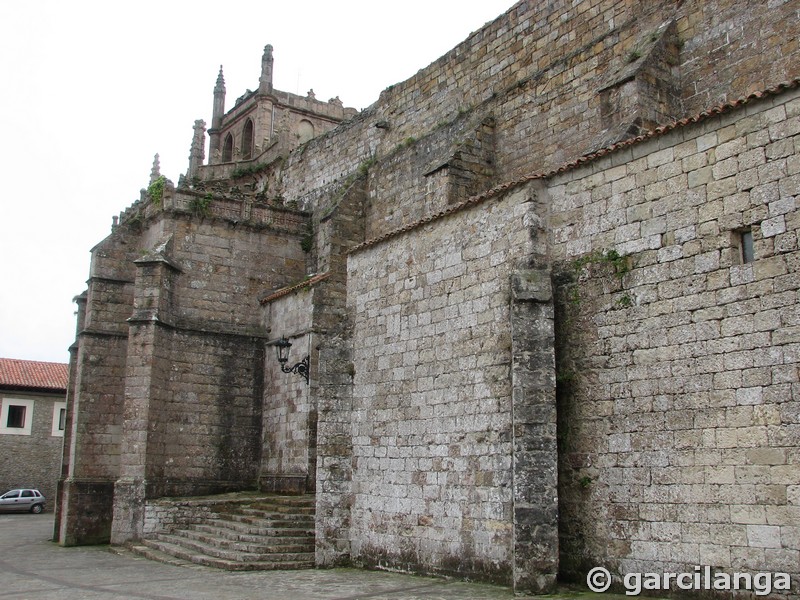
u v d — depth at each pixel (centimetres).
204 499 3019
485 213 1891
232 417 3419
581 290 1667
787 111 1354
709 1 2203
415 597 1556
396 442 2064
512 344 1684
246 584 1842
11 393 6281
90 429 3403
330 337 2295
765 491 1293
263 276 3641
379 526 2077
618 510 1522
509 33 3003
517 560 1556
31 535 3809
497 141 2903
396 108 3619
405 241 2155
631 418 1524
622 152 1628
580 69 2625
